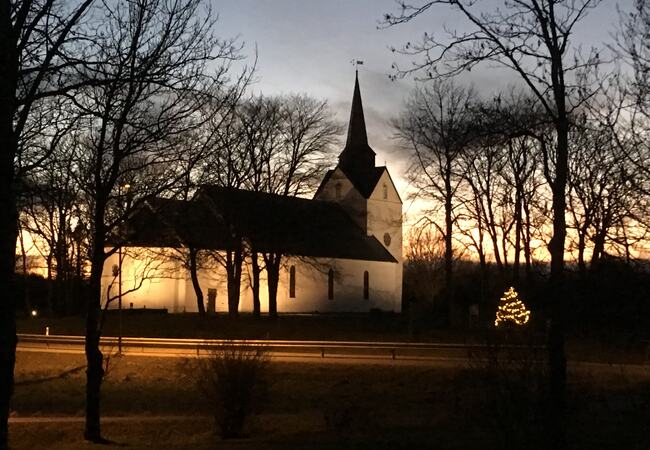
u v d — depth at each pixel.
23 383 31.17
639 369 18.97
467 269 81.50
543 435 9.90
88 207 16.72
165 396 26.84
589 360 18.25
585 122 11.70
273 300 55.47
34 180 14.06
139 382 29.97
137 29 11.99
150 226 15.90
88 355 16.23
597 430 12.16
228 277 53.91
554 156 12.96
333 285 75.12
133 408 24.06
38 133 11.44
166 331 48.31
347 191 83.94
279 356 35.16
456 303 61.56
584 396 13.24
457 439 13.05
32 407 24.86
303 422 19.45
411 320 47.56
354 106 86.69
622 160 10.37
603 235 10.49
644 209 10.18
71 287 59.81
